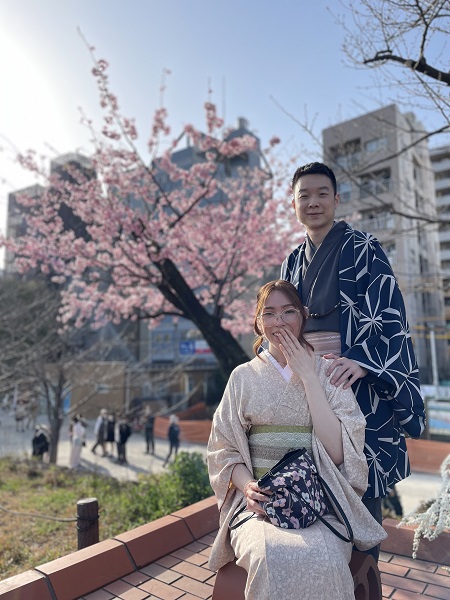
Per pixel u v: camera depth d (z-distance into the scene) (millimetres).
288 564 1374
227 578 1677
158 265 6805
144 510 5094
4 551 4387
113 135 8016
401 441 1924
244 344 20250
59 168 10258
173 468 5250
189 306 6762
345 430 1644
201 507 3676
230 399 1861
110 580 2752
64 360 11320
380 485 1755
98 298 10039
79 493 6770
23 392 13164
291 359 1729
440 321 25641
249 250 8820
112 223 7633
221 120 8609
